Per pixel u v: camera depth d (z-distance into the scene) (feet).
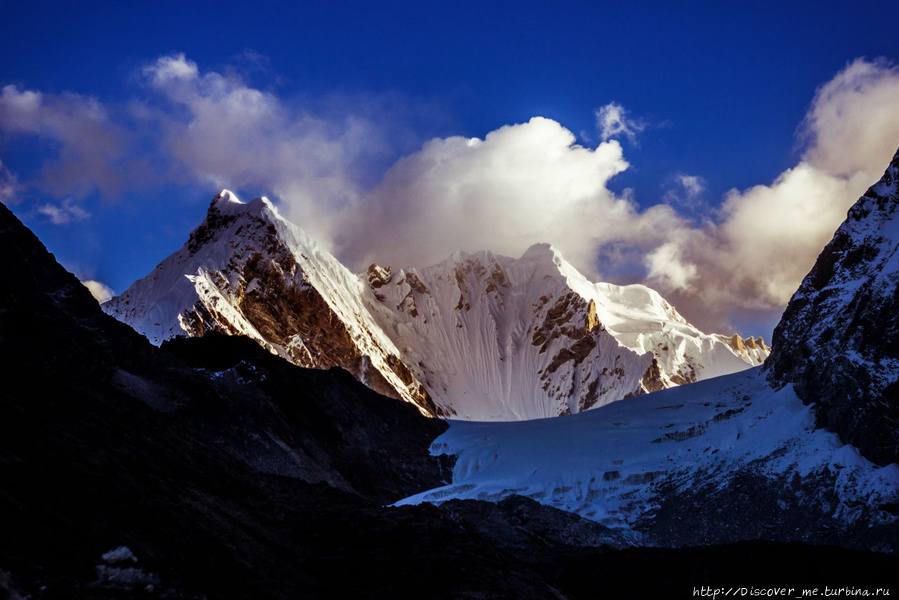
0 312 214.90
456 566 154.30
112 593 94.79
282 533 162.61
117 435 166.40
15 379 165.89
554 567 240.12
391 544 164.96
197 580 113.19
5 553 93.76
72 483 125.59
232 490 176.55
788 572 195.72
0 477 113.70
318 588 136.15
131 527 120.57
